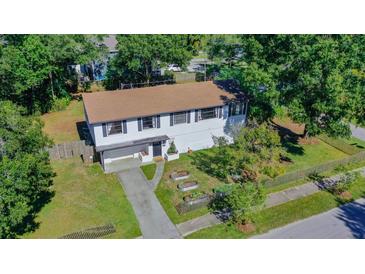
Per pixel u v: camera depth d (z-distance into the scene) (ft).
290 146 100.32
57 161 89.20
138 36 118.52
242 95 97.96
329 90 80.84
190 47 165.07
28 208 55.11
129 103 88.02
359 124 103.91
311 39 84.38
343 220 68.74
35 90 122.62
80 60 123.03
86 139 100.48
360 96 85.40
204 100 93.35
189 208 70.18
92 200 73.46
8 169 53.72
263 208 71.87
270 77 85.35
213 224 66.95
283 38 84.69
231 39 155.33
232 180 81.82
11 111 61.11
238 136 80.23
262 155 73.87
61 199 73.56
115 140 84.99
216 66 163.94
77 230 64.03
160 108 87.35
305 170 82.79
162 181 81.15
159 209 71.00
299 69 85.66
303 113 85.71
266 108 99.04
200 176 83.66
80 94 142.82
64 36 116.88
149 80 142.92
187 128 92.89
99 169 85.92
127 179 81.76
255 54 91.20
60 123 113.60
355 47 84.94
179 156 93.81
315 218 69.36
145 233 63.77
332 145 101.86
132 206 71.77
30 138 62.28
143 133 87.56
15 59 104.42
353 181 77.05
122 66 131.44
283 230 65.46
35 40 108.37
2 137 58.59
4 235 59.88
